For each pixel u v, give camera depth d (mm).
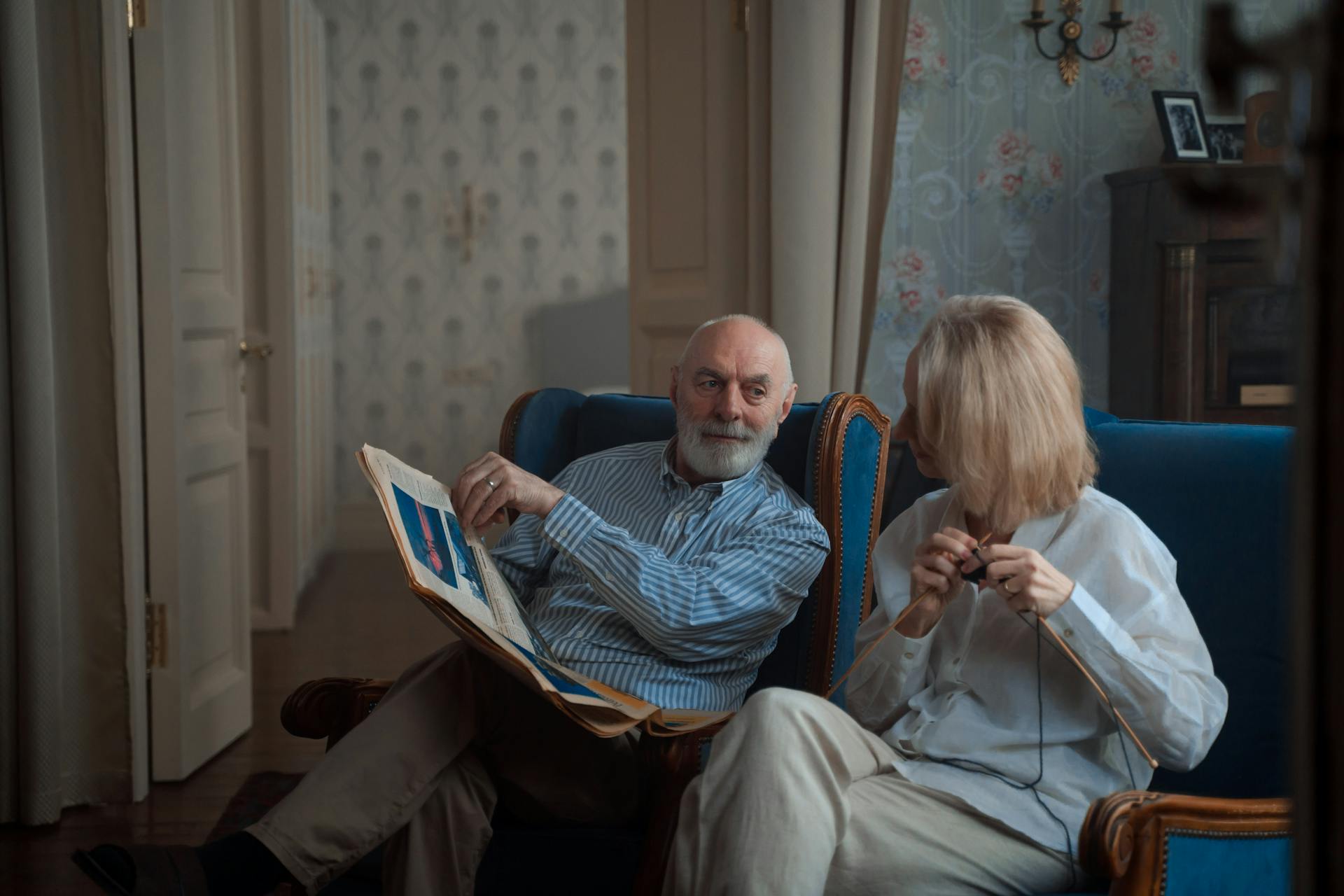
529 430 2193
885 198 3012
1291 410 424
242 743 3289
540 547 2027
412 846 1589
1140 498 1669
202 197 3172
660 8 3281
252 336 4418
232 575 3336
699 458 1926
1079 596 1326
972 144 3189
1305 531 403
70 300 2705
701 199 3271
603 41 6348
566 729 1693
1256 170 2973
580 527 1762
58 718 2686
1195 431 1682
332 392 6340
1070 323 3248
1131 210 3102
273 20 4191
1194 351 3008
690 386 1939
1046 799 1375
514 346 6480
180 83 3033
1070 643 1331
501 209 6426
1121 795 1168
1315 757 401
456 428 6508
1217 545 1606
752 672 1904
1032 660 1451
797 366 3043
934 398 1461
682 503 1944
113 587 2779
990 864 1327
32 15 2559
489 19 6328
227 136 3348
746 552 1816
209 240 3223
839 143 3004
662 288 3367
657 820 1557
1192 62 3182
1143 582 1401
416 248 6426
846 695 1723
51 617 2662
